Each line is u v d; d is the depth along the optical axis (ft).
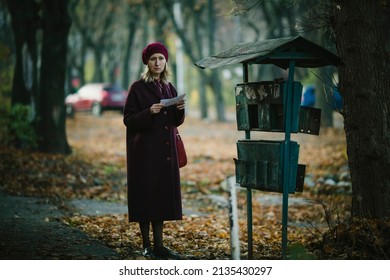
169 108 26.12
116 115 161.17
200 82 155.43
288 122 23.57
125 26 181.68
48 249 26.23
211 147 91.20
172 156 26.02
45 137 67.87
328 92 29.68
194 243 31.12
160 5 141.08
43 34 68.33
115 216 39.11
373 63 26.27
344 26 26.66
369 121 26.35
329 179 57.47
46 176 52.60
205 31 151.84
